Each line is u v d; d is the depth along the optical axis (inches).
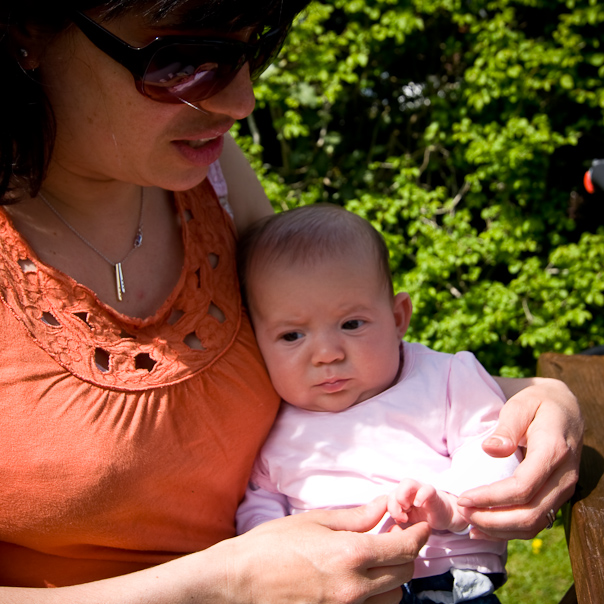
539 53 155.9
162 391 46.4
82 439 42.9
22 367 42.4
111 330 46.3
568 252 159.2
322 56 163.9
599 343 161.5
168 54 41.2
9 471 41.6
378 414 56.4
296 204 171.3
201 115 45.1
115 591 40.6
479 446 53.9
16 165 43.5
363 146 181.5
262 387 55.0
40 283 44.3
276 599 42.5
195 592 41.4
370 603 44.9
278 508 55.7
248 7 41.1
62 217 48.0
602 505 46.7
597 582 40.9
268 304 57.5
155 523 46.8
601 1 155.3
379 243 60.5
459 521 49.3
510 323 161.3
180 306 50.9
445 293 164.2
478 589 50.6
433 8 161.5
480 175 162.2
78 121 44.2
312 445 56.4
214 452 49.3
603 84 160.6
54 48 41.8
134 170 46.2
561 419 50.4
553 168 171.2
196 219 55.7
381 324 57.7
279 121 168.7
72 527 43.2
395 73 177.6
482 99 158.9
